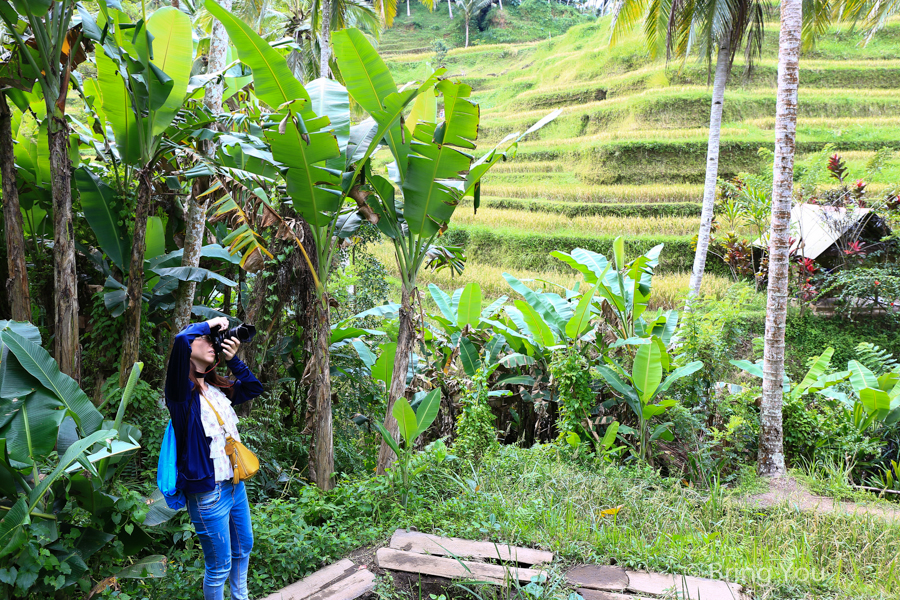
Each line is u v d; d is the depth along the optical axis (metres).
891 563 4.32
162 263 5.28
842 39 35.25
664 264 19.58
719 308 7.84
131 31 4.63
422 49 57.53
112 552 3.47
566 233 22.00
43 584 3.17
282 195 5.48
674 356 8.01
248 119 5.38
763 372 7.27
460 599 3.80
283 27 16.28
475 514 4.80
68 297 4.09
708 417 7.77
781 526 5.23
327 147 4.53
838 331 13.87
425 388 7.41
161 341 5.77
